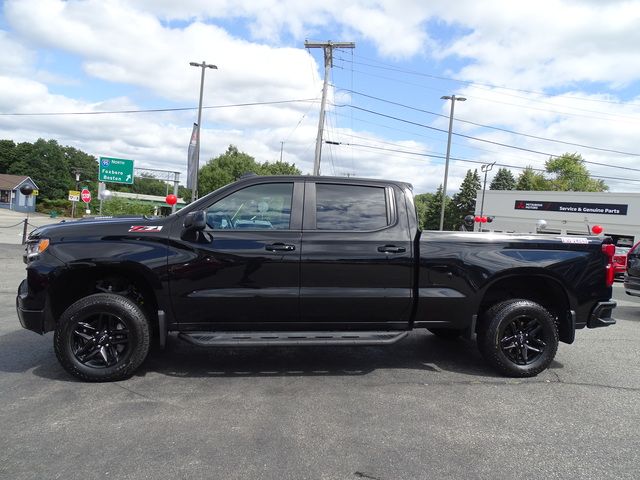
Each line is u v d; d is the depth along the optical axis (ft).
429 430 12.09
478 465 10.42
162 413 12.66
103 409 12.81
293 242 15.21
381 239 15.62
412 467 10.27
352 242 15.44
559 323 17.24
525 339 16.46
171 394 14.02
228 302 14.96
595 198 120.67
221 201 15.60
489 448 11.21
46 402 13.19
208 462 10.23
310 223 15.57
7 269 38.91
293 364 17.26
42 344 18.45
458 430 12.14
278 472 9.91
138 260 14.56
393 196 16.20
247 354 18.33
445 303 15.90
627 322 27.63
